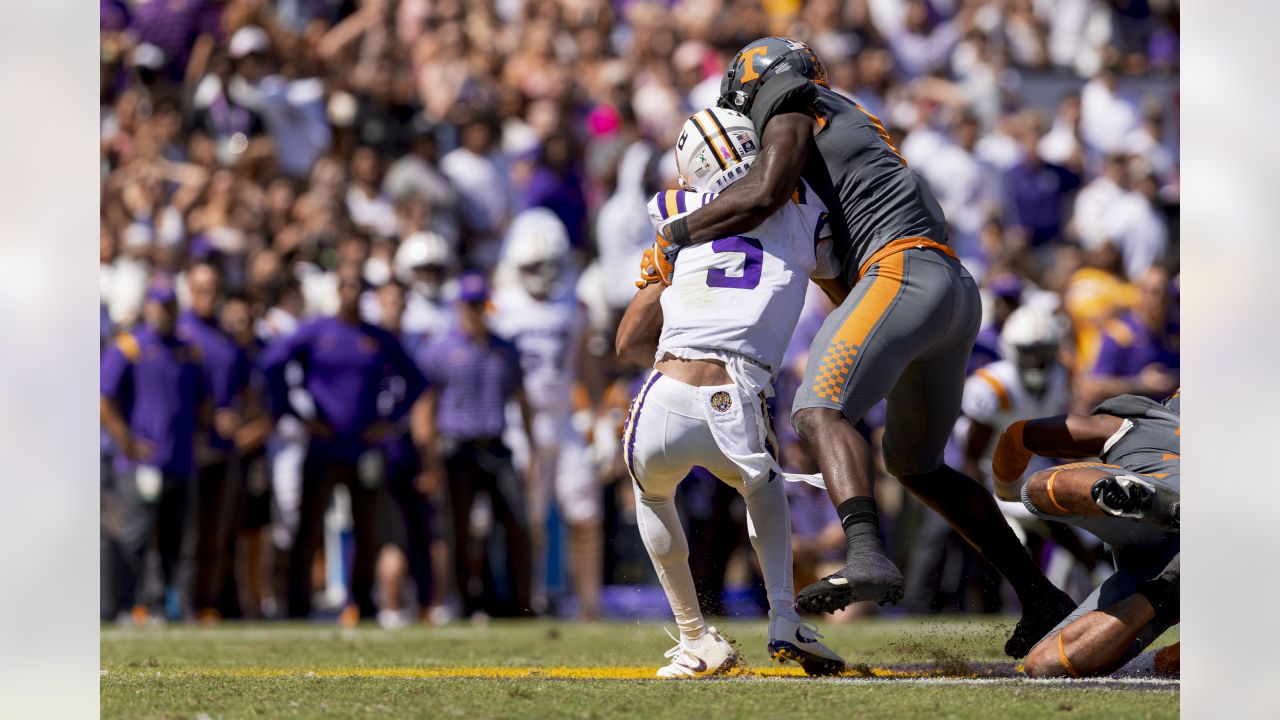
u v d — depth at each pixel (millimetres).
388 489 30844
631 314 15367
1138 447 14609
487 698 12648
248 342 31328
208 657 19344
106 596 30188
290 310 32844
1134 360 34625
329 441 30406
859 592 12953
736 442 14117
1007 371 25453
